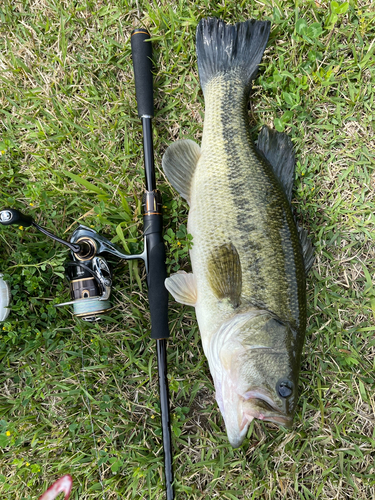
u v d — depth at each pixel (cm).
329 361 52
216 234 45
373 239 53
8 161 53
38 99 53
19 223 42
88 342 52
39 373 51
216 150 47
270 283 44
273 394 41
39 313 52
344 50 54
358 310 53
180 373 52
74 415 51
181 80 53
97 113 54
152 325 47
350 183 54
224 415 43
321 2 53
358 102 54
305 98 53
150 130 49
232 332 43
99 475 51
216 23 50
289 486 51
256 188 45
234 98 48
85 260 47
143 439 51
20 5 53
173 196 53
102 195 52
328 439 52
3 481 49
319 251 53
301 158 54
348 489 51
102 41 53
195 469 51
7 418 51
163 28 53
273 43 54
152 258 47
